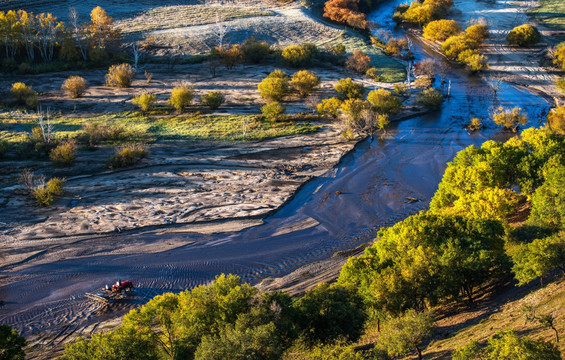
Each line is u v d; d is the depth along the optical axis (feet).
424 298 104.27
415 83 337.52
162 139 240.12
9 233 163.43
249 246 161.58
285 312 95.04
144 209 180.65
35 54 350.43
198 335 88.69
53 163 209.46
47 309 130.21
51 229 166.81
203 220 175.32
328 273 139.54
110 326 121.70
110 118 263.08
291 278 138.82
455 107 298.35
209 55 366.02
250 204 186.29
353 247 159.33
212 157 223.92
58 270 147.84
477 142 247.29
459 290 103.19
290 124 263.90
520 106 295.89
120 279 144.15
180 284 142.00
